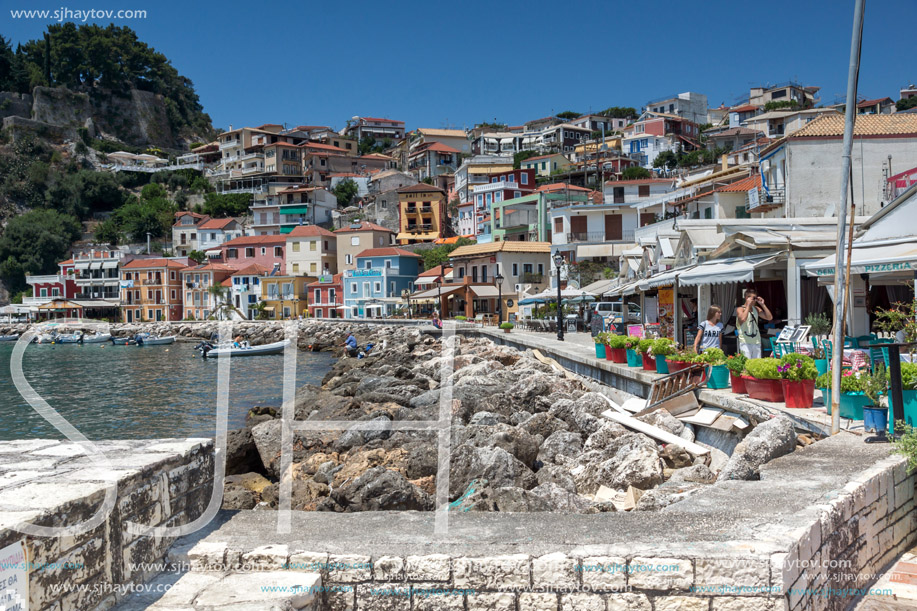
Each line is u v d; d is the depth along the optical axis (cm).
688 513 532
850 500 555
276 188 12031
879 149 3145
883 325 1302
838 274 857
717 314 1396
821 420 906
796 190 3198
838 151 3180
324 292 8031
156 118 16262
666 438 1188
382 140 15950
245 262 8912
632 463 1027
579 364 2284
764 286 2006
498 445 1223
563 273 5591
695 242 1931
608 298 4659
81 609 400
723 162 5409
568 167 10619
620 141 11631
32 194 12712
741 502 550
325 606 475
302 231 8744
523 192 8712
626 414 1388
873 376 901
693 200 4366
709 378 1283
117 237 11769
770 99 12606
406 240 9875
